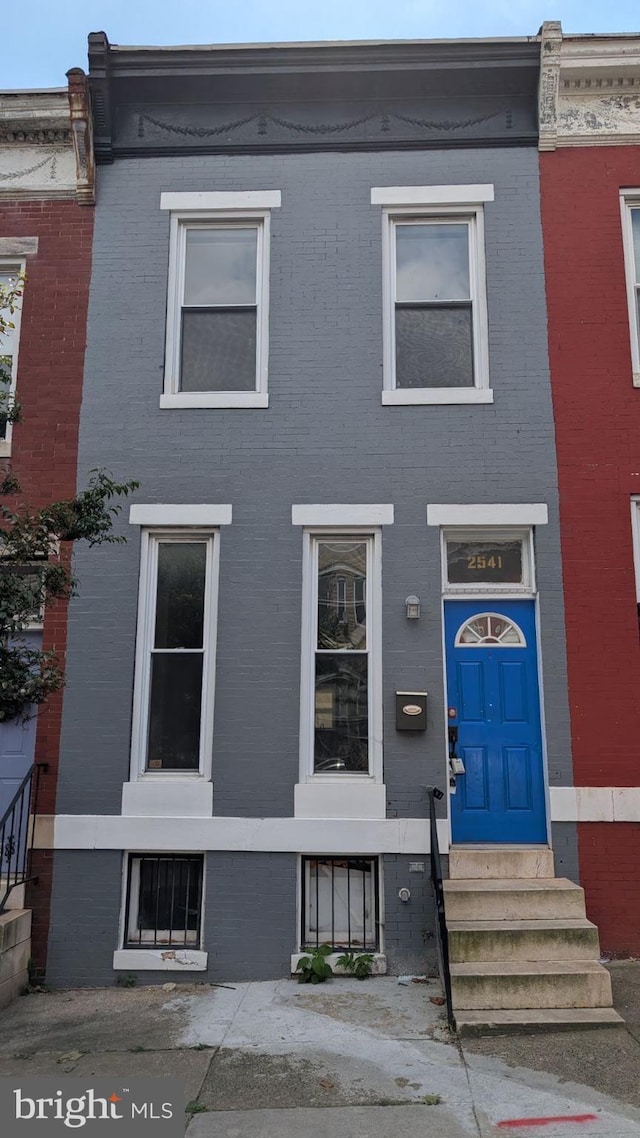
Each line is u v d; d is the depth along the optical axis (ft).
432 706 24.20
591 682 24.34
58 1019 20.27
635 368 26.13
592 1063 17.12
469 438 25.61
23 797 24.34
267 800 23.85
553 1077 16.53
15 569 19.56
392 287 27.09
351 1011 20.11
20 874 24.13
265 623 24.84
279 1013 20.11
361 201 27.25
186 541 25.96
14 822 24.03
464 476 25.40
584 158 27.25
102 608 25.13
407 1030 18.89
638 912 23.27
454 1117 15.10
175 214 27.58
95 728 24.48
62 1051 18.15
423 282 27.25
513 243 26.81
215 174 27.63
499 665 25.11
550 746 24.08
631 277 26.81
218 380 26.84
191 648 25.27
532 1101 15.61
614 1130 14.61
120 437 26.08
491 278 26.63
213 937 23.29
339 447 25.67
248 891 23.47
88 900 23.62
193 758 24.72
